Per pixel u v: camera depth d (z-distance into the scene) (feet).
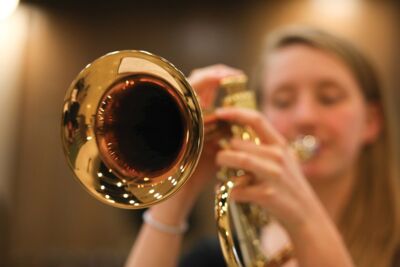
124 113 2.19
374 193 3.88
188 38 10.18
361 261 3.61
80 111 2.15
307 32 3.87
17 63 9.91
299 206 2.43
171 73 2.10
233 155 2.45
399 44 9.78
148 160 2.16
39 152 9.82
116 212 9.41
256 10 10.12
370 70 3.96
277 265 2.68
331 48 3.77
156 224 2.72
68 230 9.65
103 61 2.16
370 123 4.00
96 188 2.13
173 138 2.14
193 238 8.29
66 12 10.15
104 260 9.39
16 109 9.85
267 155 2.48
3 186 9.65
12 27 9.92
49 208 9.72
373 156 3.96
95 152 2.15
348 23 9.94
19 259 9.50
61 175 9.76
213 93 2.78
